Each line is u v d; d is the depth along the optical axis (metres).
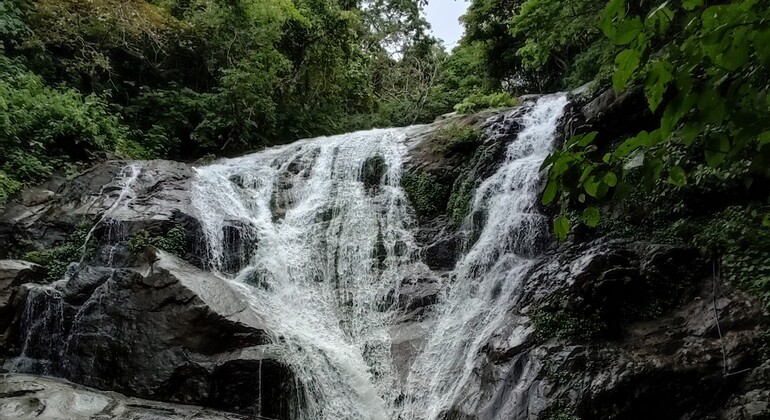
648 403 5.25
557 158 2.27
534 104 10.46
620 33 1.87
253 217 9.42
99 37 12.04
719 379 5.25
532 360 5.87
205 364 6.20
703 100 1.72
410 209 9.54
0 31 10.30
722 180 6.57
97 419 5.29
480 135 10.00
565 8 9.18
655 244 6.72
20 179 8.63
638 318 6.20
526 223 7.98
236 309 6.90
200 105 12.78
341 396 6.70
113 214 8.13
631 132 8.16
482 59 17.56
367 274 8.59
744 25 1.61
